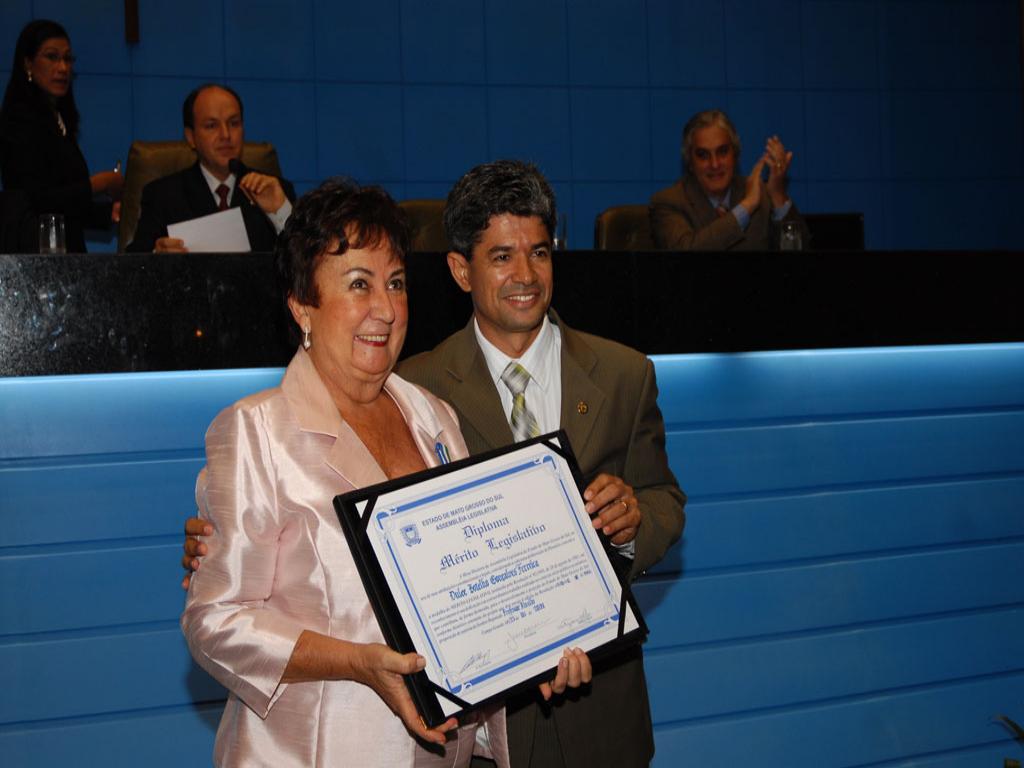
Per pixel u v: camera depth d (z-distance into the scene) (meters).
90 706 2.12
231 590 1.30
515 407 1.71
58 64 3.52
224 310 2.12
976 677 2.82
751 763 2.58
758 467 2.66
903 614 2.76
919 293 2.71
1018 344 2.93
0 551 2.08
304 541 1.32
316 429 1.35
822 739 2.65
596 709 1.68
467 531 1.34
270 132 4.96
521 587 1.35
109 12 4.72
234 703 1.36
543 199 1.65
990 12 6.00
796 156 5.70
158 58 4.80
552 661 1.34
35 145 3.47
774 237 3.49
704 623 2.58
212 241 2.57
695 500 2.60
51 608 2.10
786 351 2.70
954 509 2.84
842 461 2.74
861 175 5.82
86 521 2.14
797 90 5.71
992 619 2.84
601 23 5.43
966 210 5.98
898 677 2.74
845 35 5.79
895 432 2.79
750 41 5.64
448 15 5.21
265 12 4.95
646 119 5.50
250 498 1.32
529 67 5.33
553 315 1.84
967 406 2.88
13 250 2.89
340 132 5.07
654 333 2.46
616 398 1.75
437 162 5.21
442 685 1.26
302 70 5.01
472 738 1.44
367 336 1.38
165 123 4.81
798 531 2.68
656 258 2.46
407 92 5.16
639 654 1.76
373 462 1.37
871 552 2.75
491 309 1.66
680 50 5.54
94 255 2.05
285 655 1.26
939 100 5.93
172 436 2.20
